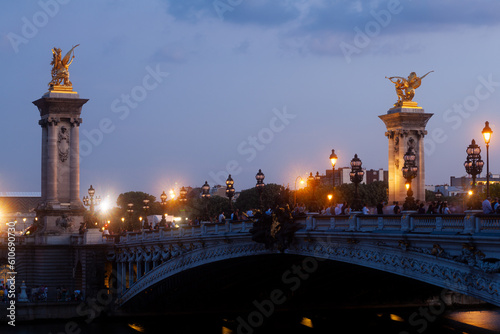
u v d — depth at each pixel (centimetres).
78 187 14088
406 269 5500
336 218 6550
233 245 8406
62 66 14212
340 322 8925
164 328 10938
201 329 10669
